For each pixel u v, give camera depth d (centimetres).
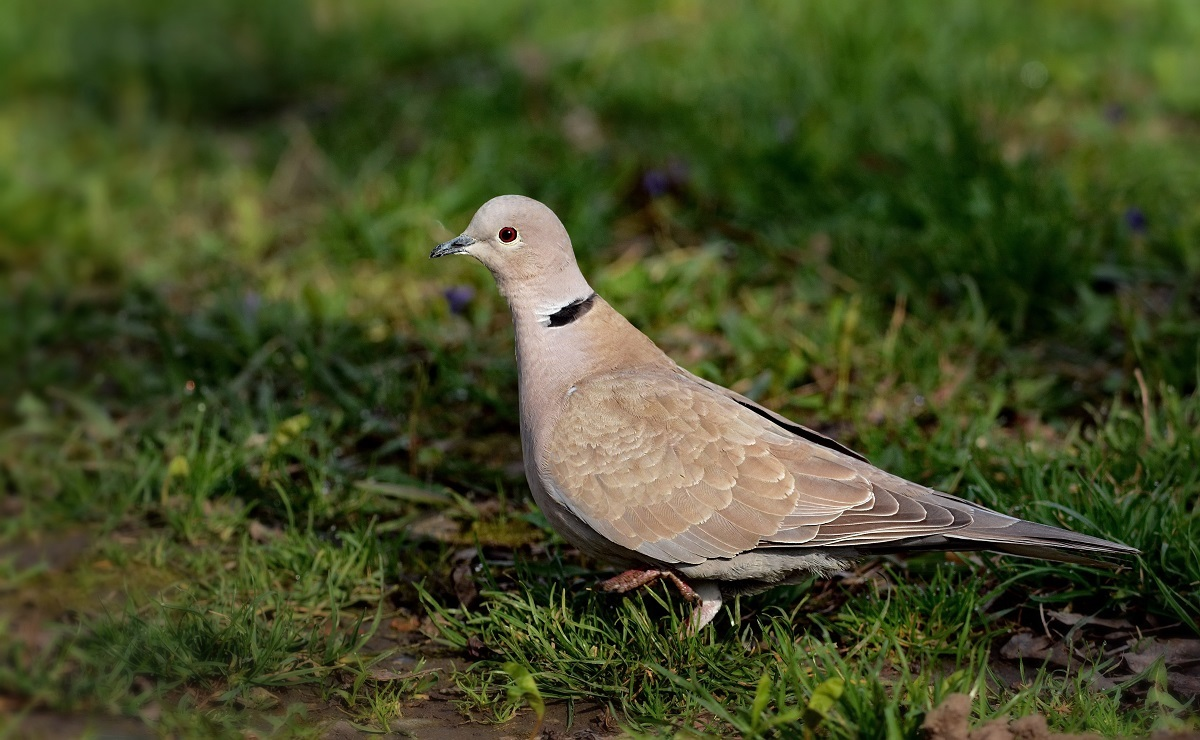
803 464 785
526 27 1934
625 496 798
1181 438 937
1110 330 1178
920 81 1572
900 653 752
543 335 857
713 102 1611
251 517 1007
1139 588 826
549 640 809
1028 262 1191
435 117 1677
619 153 1536
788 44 1695
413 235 1387
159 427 1098
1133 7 1869
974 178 1304
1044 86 1616
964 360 1142
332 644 809
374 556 924
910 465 968
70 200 1588
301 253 1414
